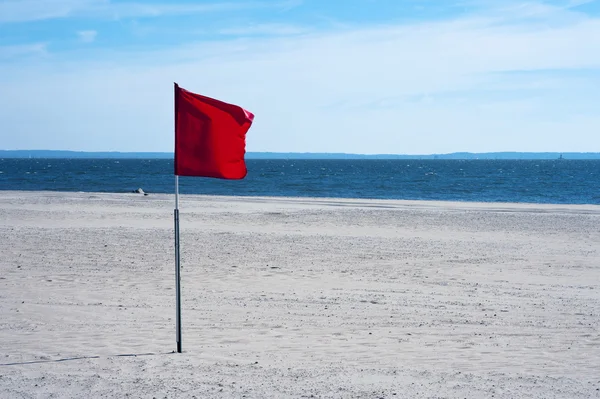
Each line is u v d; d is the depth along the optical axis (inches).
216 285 527.5
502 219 1128.2
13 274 559.2
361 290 514.9
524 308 451.2
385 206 1427.2
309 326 387.5
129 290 499.2
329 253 721.0
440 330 380.8
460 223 1056.2
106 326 378.3
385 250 750.5
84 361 300.5
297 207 1347.2
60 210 1190.3
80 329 369.7
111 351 321.1
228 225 989.2
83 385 261.4
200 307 439.8
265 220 1069.8
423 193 2174.0
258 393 252.1
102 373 279.9
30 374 277.7
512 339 358.6
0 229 885.2
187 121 306.7
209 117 305.1
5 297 462.6
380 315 423.2
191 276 567.5
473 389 260.1
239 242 799.1
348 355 319.3
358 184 2790.4
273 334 365.4
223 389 257.0
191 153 307.9
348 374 281.7
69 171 4394.7
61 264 617.0
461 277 583.2
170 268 606.9
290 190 2274.9
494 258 700.0
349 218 1119.0
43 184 2522.1
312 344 342.6
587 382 271.1
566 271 621.0
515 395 252.4
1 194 1647.4
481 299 483.2
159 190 2183.8
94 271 582.9
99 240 793.6
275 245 778.8
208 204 1387.8
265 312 427.2
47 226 935.7
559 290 524.1
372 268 627.5
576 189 2442.2
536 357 317.7
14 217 1055.0
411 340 354.0
